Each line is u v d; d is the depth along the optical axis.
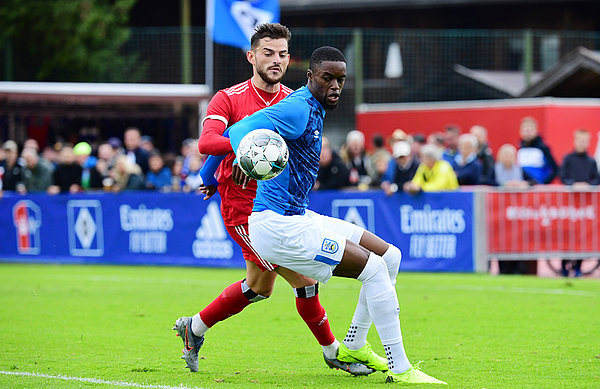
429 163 48.56
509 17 103.50
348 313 32.47
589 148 66.38
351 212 49.38
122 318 31.41
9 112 77.19
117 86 74.44
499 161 50.16
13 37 91.50
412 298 36.94
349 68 93.69
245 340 26.72
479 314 31.98
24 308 34.19
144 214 53.72
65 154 56.50
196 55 92.62
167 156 65.69
